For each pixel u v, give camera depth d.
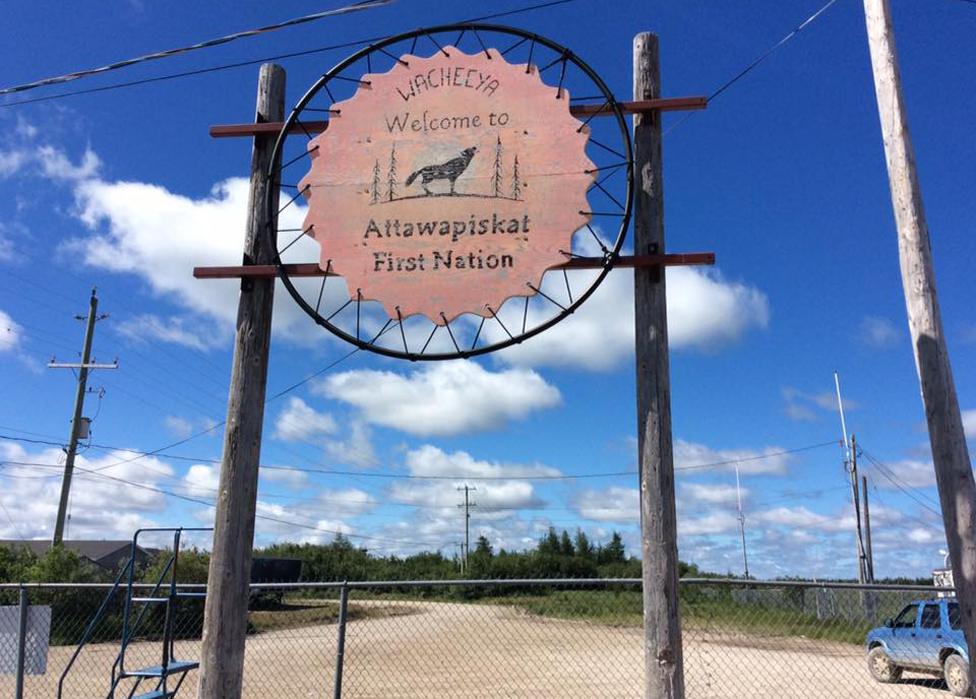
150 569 22.77
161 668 7.39
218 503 5.81
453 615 19.16
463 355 5.80
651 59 6.06
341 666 7.53
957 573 4.77
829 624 16.17
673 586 5.24
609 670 13.93
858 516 30.64
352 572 59.91
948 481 4.87
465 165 5.97
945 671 11.76
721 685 12.45
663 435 5.43
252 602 33.75
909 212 5.31
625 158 5.81
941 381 5.00
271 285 6.20
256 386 5.99
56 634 17.05
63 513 27.53
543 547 74.56
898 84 5.55
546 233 5.79
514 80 6.06
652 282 5.69
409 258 5.89
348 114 6.17
